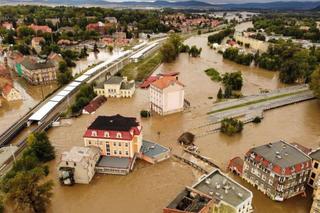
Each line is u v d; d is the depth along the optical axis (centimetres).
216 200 6316
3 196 7312
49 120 12106
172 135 11175
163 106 12719
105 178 8581
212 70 19825
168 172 8900
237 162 8788
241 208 6419
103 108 13738
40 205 7012
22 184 6819
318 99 15212
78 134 11144
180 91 12950
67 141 10619
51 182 7300
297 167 7394
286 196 7619
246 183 8312
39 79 17188
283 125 12206
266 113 13425
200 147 10344
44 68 17225
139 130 9331
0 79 16388
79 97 13938
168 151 9588
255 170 7988
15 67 19438
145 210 7344
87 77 17300
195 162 9394
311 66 18850
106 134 9031
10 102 14712
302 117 13050
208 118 12650
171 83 12569
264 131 11631
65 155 8388
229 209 6300
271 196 7631
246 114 13062
